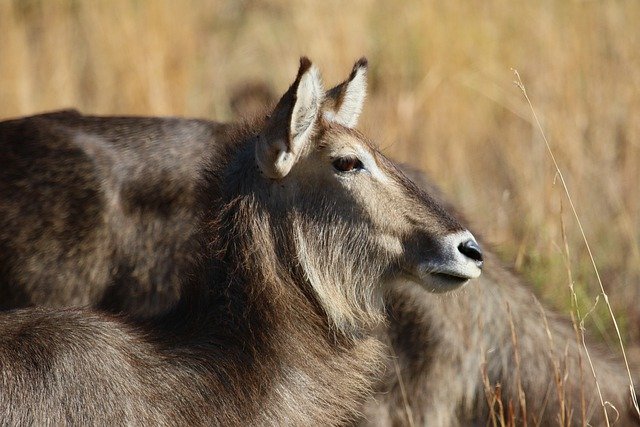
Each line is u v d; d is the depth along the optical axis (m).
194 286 15.85
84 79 34.22
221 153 16.22
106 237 19.08
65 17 34.97
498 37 33.31
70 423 13.94
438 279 15.76
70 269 18.97
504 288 19.50
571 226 24.95
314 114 15.25
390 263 15.78
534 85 31.14
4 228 19.00
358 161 15.49
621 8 33.22
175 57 32.97
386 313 18.20
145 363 14.71
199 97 33.16
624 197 27.42
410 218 15.67
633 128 28.77
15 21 34.41
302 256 15.57
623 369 19.48
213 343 15.23
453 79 32.09
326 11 34.41
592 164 27.78
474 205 26.67
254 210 15.49
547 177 26.45
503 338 19.20
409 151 29.67
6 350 14.16
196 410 14.70
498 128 30.81
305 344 15.61
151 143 19.58
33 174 19.28
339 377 15.94
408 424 18.94
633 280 24.20
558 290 22.56
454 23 33.81
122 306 19.05
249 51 36.09
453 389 19.14
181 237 18.94
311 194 15.57
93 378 14.18
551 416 19.00
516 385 19.08
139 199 19.16
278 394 15.31
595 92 30.16
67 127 19.84
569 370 19.09
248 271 15.42
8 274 18.95
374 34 34.41
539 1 33.59
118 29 33.00
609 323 22.36
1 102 32.16
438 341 18.95
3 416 13.77
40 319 14.70
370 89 33.53
